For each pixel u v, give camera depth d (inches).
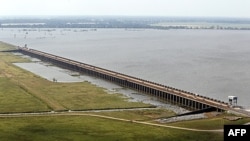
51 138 6048.2
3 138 6013.8
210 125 6638.8
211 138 5964.6
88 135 6205.7
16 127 6673.2
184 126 6717.5
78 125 6840.6
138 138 6038.4
